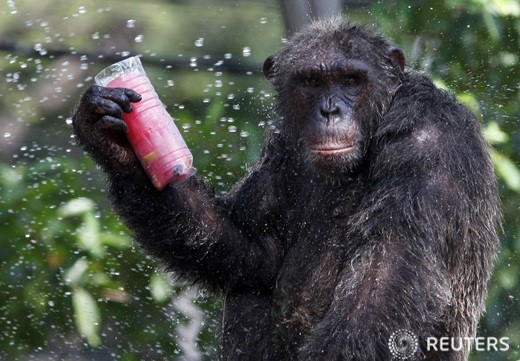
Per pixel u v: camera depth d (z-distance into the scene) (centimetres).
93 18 2088
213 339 1517
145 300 1530
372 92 1067
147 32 2081
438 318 1027
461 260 1039
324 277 1069
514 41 1631
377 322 967
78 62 1995
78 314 1480
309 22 1413
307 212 1107
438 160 1037
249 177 1164
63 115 1939
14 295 1530
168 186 1089
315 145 1045
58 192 1554
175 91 1920
